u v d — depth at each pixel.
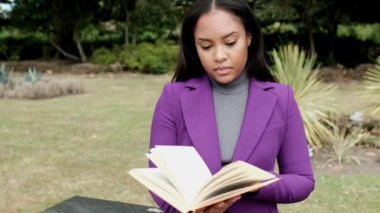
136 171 1.24
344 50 17.58
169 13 17.88
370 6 15.40
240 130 1.36
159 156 1.25
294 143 1.40
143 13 17.66
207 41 1.29
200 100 1.39
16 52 19.33
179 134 1.41
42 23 18.66
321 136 6.15
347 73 15.34
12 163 5.63
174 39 19.42
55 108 9.67
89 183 4.91
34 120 8.34
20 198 4.48
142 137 7.04
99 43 19.86
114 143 6.65
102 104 10.31
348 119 7.61
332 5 15.21
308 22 15.84
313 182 1.40
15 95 11.14
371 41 17.59
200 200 1.12
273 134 1.35
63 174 5.21
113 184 4.89
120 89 13.06
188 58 1.45
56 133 7.30
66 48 19.41
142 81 15.13
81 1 17.91
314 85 6.62
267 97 1.37
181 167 1.22
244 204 1.35
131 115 8.94
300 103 6.23
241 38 1.30
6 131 7.41
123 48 18.12
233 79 1.35
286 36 17.31
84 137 7.02
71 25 18.44
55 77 16.03
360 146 6.40
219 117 1.38
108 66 17.56
